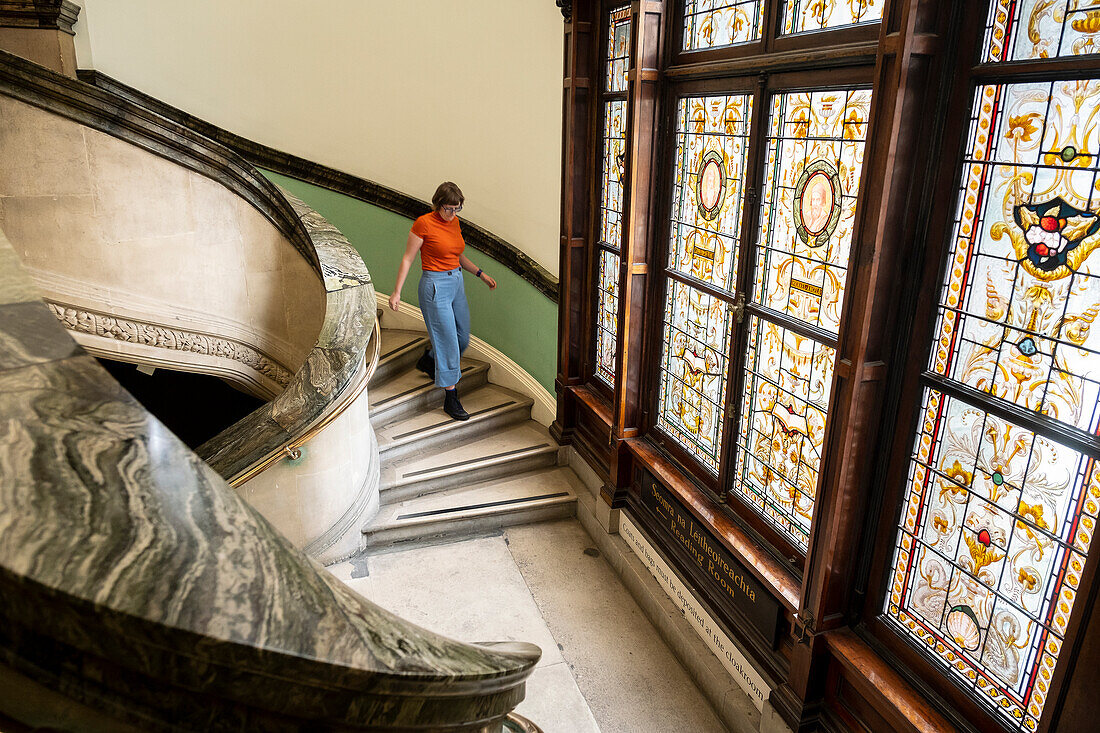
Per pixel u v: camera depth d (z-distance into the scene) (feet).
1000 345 7.89
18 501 1.82
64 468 1.95
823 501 9.89
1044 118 7.18
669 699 13.12
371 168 21.79
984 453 8.23
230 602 1.94
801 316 10.98
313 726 2.28
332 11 20.40
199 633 1.81
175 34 20.58
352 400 13.92
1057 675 7.39
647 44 13.62
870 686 9.49
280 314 15.98
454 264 18.17
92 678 1.80
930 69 8.01
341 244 16.51
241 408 22.52
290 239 15.56
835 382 9.45
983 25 7.66
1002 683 8.27
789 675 11.09
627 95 14.26
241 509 2.23
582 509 18.15
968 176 8.04
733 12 12.01
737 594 12.71
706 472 13.98
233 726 2.07
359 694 2.32
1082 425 7.11
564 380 19.08
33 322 2.42
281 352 16.24
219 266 15.14
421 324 22.67
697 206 13.66
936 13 7.80
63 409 2.11
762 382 12.12
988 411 8.05
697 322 14.01
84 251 13.85
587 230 17.89
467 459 18.80
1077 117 6.86
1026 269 7.52
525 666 3.78
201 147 14.15
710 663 13.15
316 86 21.13
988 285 7.97
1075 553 7.29
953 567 8.80
